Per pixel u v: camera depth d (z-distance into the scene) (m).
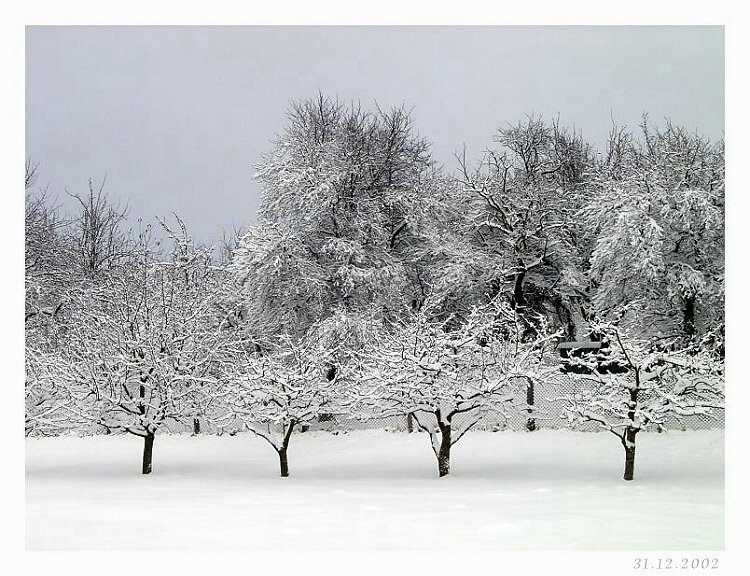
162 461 22.33
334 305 27.23
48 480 17.42
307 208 27.52
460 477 17.00
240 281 28.67
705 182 25.89
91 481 17.14
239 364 21.39
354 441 24.23
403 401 17.75
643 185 26.39
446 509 11.73
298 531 9.77
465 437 23.02
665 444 20.17
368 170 29.06
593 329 17.55
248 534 9.58
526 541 9.08
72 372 19.61
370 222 27.58
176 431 27.72
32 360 21.06
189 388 19.50
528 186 30.38
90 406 19.22
